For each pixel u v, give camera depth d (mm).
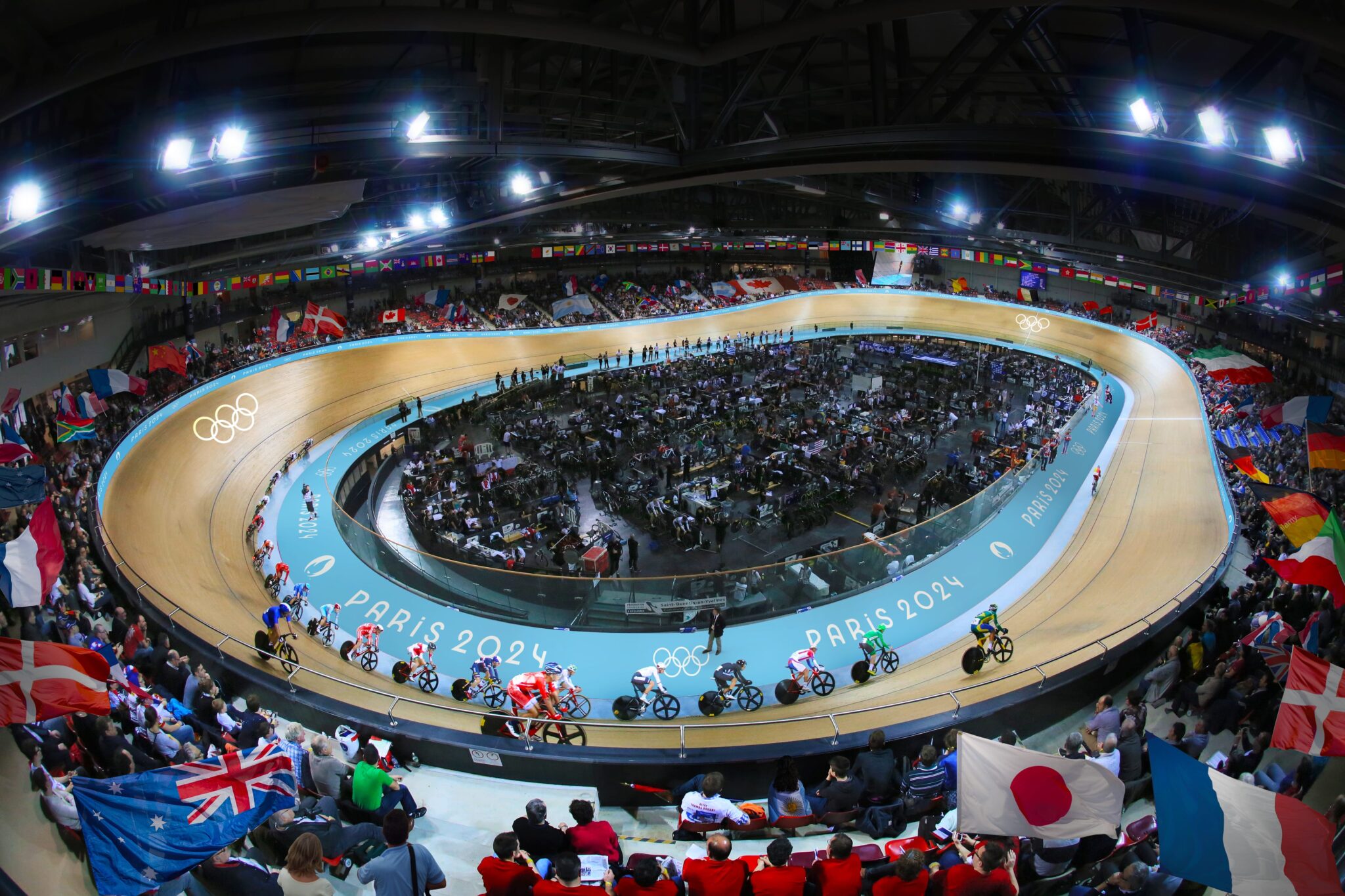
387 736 13602
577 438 41344
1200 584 19094
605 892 7902
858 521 33906
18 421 28797
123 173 14094
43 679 9875
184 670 14734
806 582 22562
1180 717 14445
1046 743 14633
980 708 14156
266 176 19641
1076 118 19312
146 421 30094
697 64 15523
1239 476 28141
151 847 8703
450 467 37344
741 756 12742
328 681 17094
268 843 10367
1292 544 18188
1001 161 19031
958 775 9461
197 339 44156
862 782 11562
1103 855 10227
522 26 12812
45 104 13852
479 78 17406
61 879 8516
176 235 22828
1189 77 16500
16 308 28609
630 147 21000
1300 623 16766
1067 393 49281
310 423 37781
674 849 10977
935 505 33844
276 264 36906
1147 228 29656
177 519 26969
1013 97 19922
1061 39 16844
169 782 9133
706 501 33500
